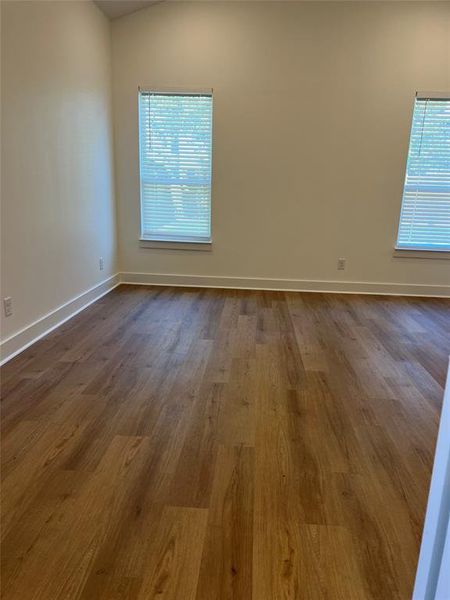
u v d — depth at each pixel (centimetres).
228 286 459
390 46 393
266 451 179
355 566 126
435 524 83
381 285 450
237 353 284
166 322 343
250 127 418
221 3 392
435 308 403
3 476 159
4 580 118
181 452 176
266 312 378
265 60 402
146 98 419
